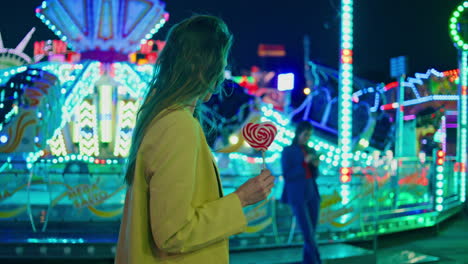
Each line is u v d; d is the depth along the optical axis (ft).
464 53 27.99
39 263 14.47
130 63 27.27
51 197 15.44
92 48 26.76
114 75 26.66
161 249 3.43
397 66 32.71
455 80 37.11
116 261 3.96
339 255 15.51
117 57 26.86
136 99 26.61
